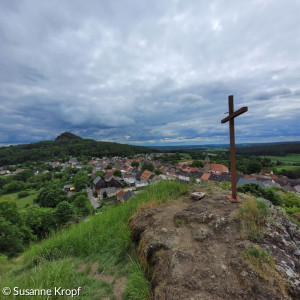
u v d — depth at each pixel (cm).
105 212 682
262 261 214
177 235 313
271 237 261
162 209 444
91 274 323
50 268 331
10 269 425
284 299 172
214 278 206
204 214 352
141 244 329
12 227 1532
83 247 415
